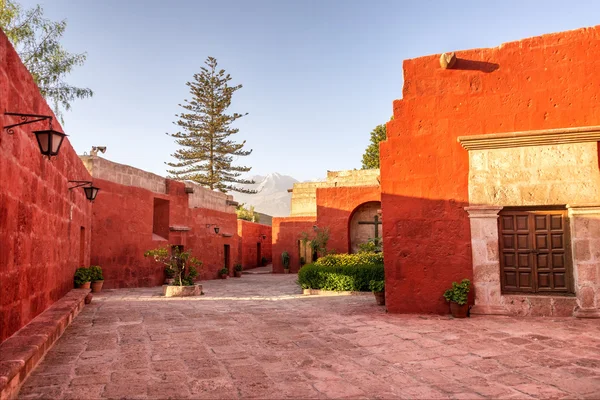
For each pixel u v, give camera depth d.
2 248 4.57
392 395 3.93
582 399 3.78
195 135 39.88
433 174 8.34
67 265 9.43
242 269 30.36
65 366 4.86
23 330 5.36
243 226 33.00
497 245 7.84
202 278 22.53
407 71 8.67
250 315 8.47
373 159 36.59
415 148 8.48
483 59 8.23
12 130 4.90
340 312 8.73
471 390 4.03
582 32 7.75
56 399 3.83
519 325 6.88
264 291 15.36
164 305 10.36
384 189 8.60
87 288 10.89
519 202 7.77
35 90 6.00
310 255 28.17
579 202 7.46
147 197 18.11
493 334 6.31
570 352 5.29
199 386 4.20
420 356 5.22
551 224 7.77
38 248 6.34
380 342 5.96
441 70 8.46
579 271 7.38
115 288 16.16
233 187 41.69
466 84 8.29
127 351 5.56
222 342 6.06
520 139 7.75
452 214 8.16
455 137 8.27
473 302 7.89
